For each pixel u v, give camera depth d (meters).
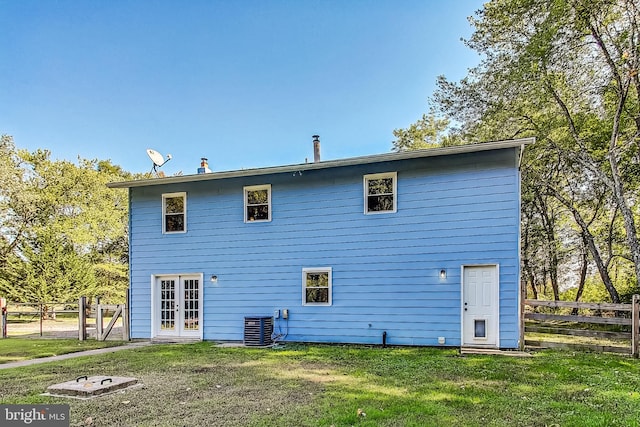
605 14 13.23
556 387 5.73
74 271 22.42
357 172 10.93
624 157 15.17
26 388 5.98
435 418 4.39
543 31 13.65
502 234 9.55
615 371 6.78
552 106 15.37
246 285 11.73
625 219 13.41
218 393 5.57
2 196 22.22
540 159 16.20
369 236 10.68
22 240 23.55
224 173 11.71
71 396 5.44
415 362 7.77
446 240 9.99
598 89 14.68
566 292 21.14
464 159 9.99
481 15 16.02
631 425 4.15
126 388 5.88
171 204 12.84
